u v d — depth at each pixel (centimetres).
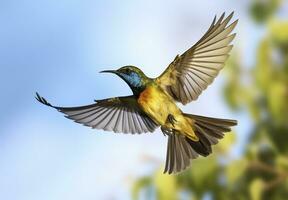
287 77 1400
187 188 1359
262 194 1383
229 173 1352
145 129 1038
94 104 1030
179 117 998
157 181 1323
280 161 1381
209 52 969
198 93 989
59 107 1003
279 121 1395
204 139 997
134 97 1036
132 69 1016
